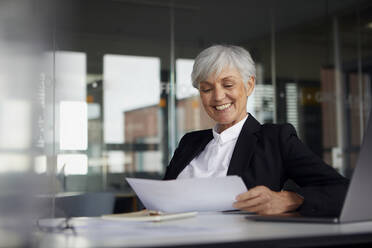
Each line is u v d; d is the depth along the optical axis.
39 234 1.04
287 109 5.76
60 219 1.37
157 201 1.45
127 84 5.18
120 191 5.09
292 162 1.71
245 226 1.10
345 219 1.11
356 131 6.04
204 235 0.94
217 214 1.47
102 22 5.11
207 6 5.52
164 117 5.30
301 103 5.82
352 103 6.05
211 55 1.93
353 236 0.94
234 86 1.91
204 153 1.96
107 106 5.09
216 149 1.91
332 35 6.00
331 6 6.00
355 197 1.11
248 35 5.65
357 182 1.11
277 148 1.76
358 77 6.08
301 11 5.88
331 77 5.97
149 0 5.31
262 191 1.37
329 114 5.93
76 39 4.99
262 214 1.39
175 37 5.39
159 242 0.84
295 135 1.81
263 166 1.74
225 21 5.57
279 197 1.39
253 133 1.85
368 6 6.12
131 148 5.17
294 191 1.41
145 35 5.29
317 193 1.35
